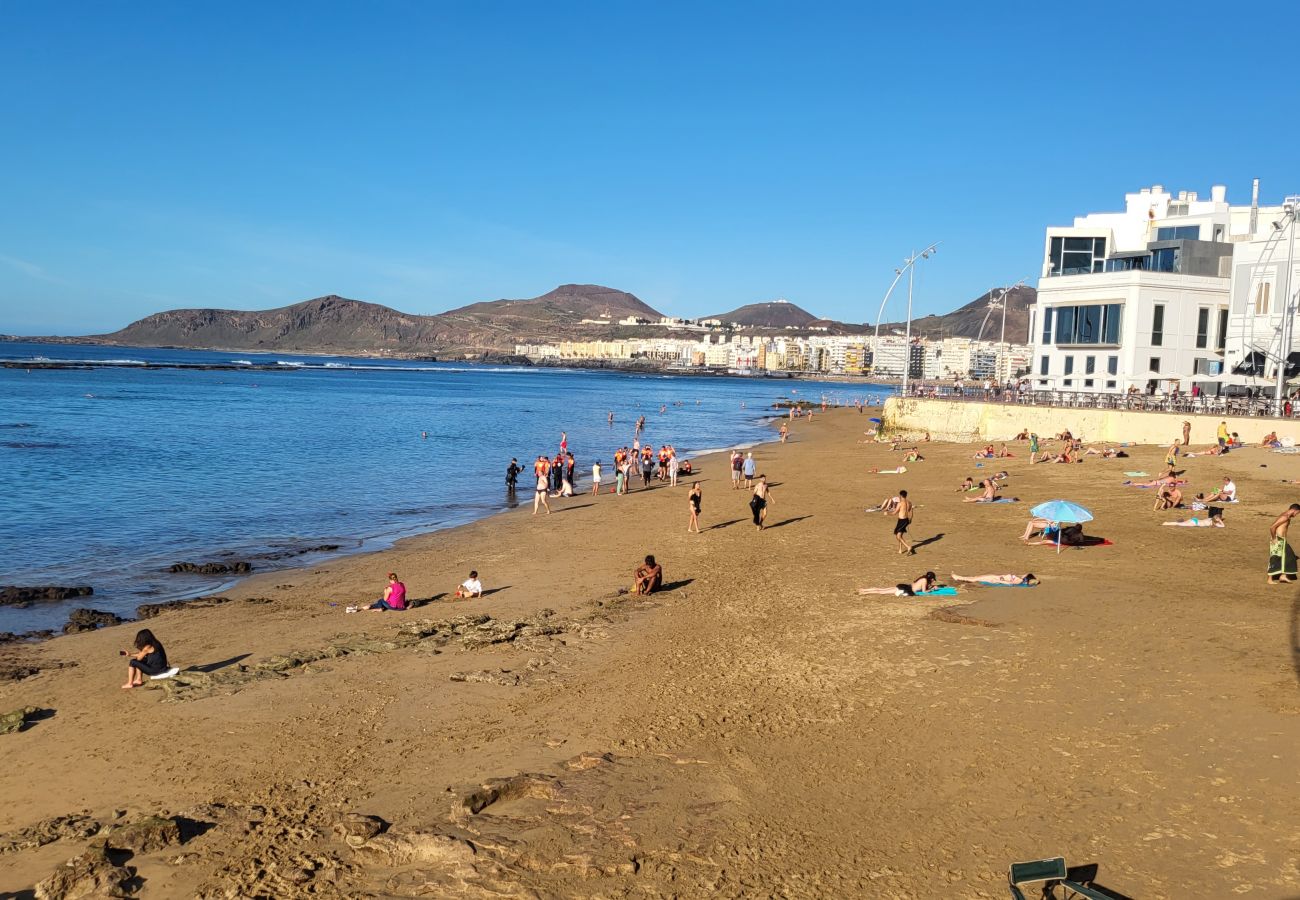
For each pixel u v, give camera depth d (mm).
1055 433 52656
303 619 19500
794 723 12492
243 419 83938
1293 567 19656
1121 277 58250
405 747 12164
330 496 39906
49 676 15594
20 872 9227
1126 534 25766
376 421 87312
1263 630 15758
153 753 12172
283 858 9266
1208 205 69250
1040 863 8195
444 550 27938
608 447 67438
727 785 10617
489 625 18391
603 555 26484
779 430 86688
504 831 9586
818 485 41594
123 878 8836
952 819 9672
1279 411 45188
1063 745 11305
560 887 8531
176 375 180250
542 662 15797
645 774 10961
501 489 43000
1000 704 12789
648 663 15562
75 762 11938
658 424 96250
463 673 15180
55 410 86000
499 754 11797
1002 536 26641
